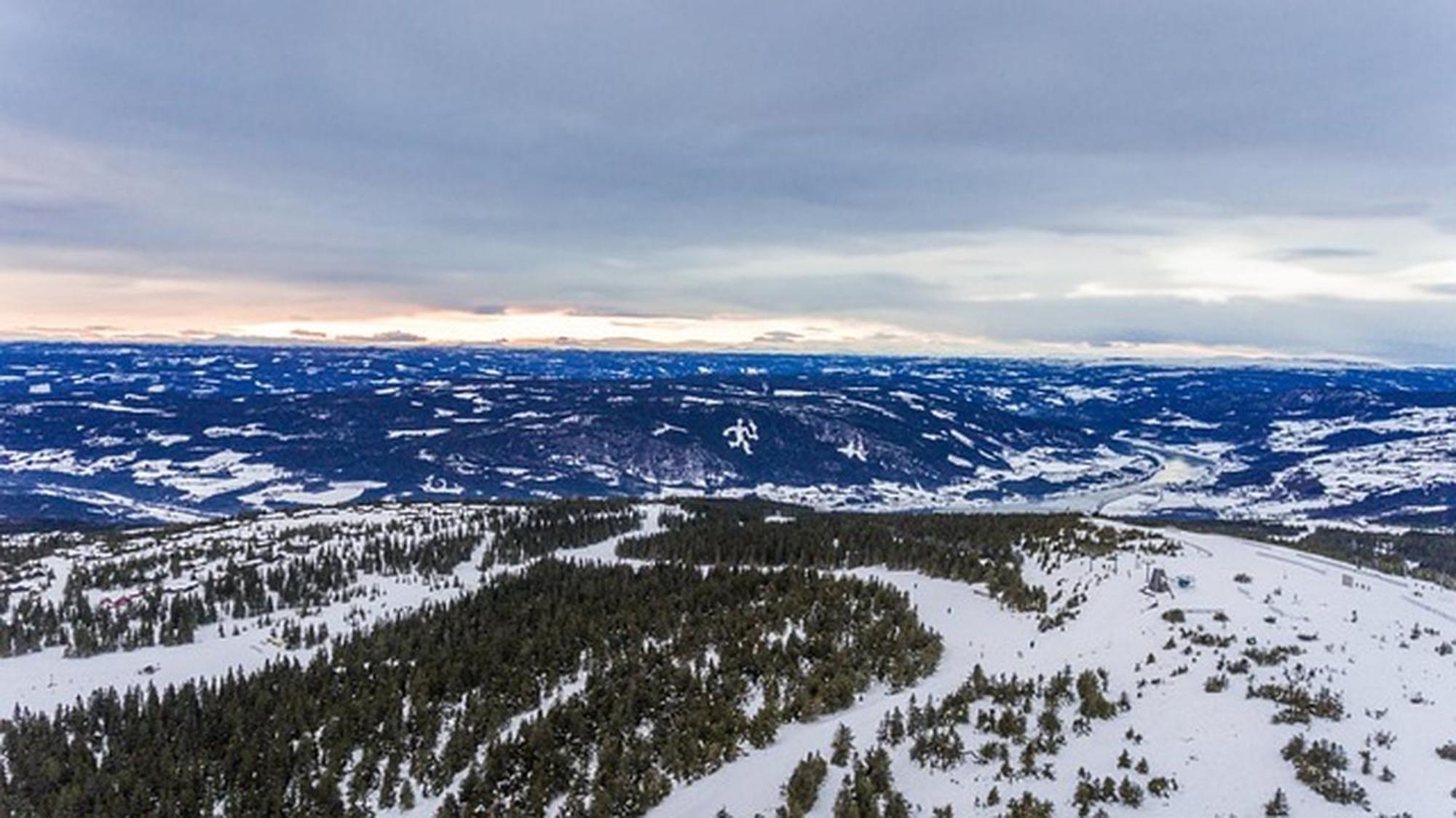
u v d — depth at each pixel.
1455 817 37.59
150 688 79.19
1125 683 57.59
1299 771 42.16
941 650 72.62
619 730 63.56
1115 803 42.38
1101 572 87.62
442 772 64.00
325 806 61.72
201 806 62.94
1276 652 58.41
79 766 67.19
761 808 49.31
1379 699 50.16
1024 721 52.41
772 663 69.69
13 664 100.69
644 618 85.50
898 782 48.75
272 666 89.12
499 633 86.38
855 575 102.75
